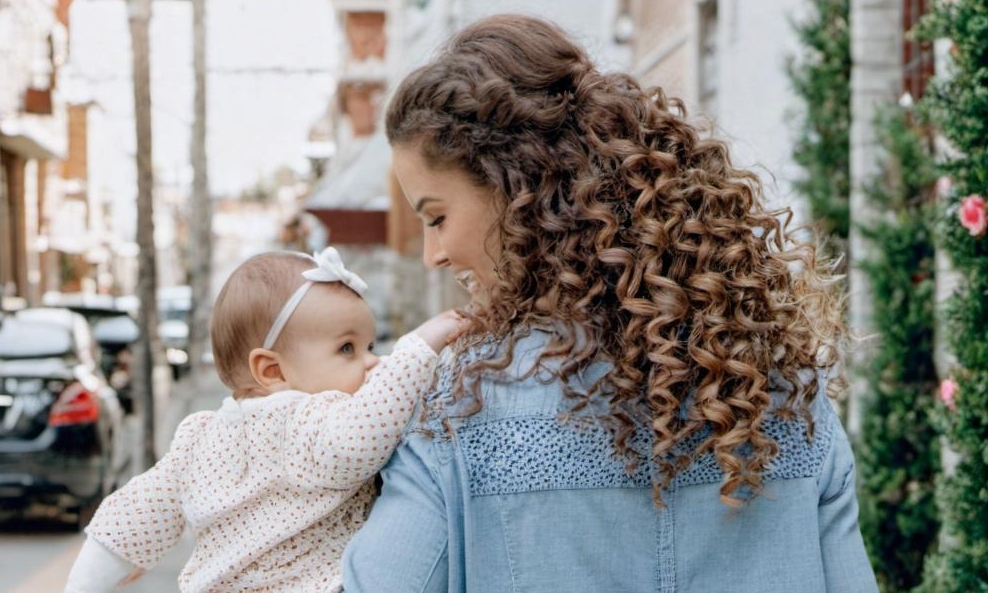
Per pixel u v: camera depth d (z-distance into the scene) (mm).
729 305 1401
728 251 1419
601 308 1425
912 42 5816
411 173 1545
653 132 1499
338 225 18812
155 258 8648
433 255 1602
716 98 9695
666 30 11289
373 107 28656
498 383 1417
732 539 1400
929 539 4742
